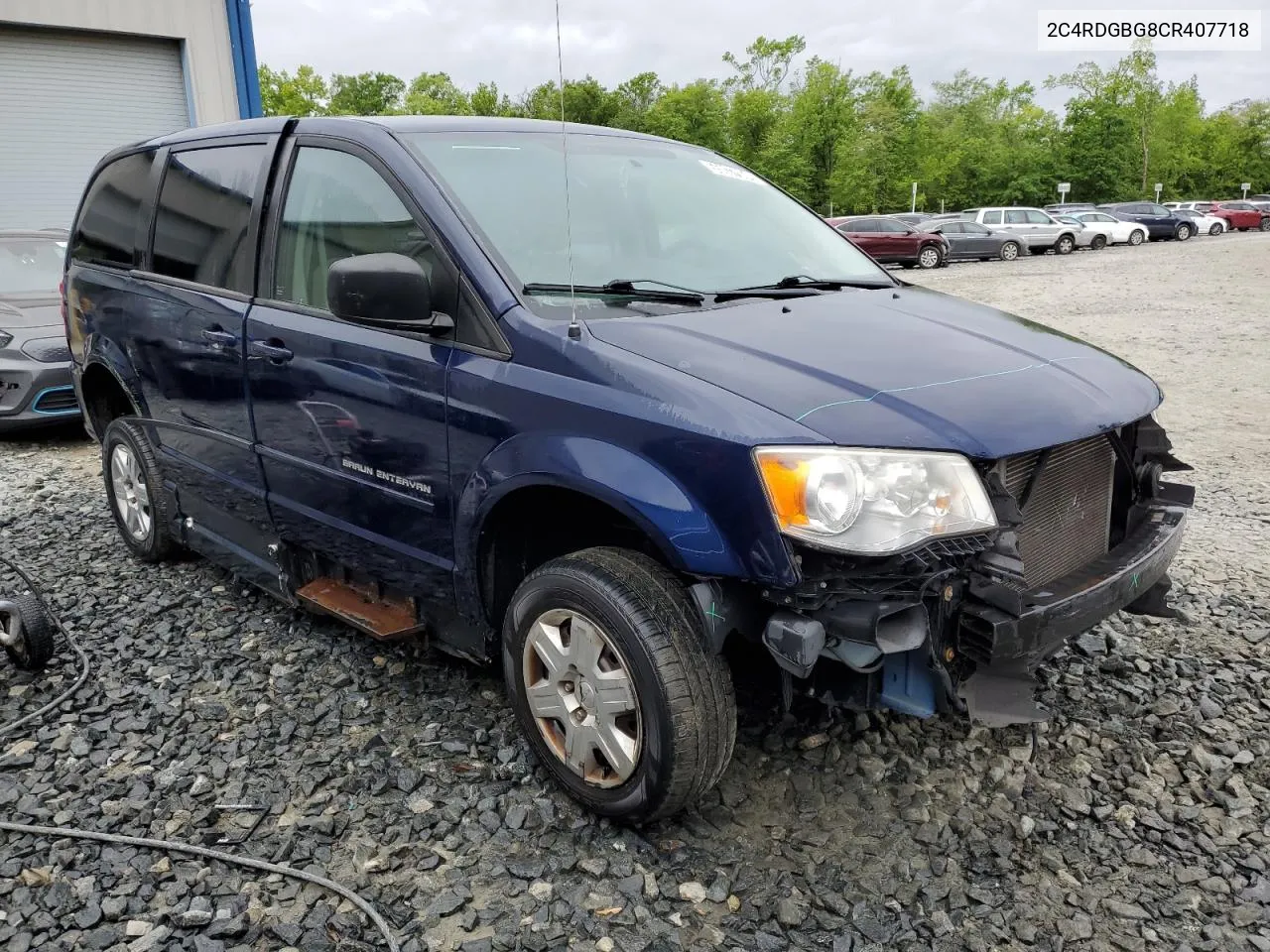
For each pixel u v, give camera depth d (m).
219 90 16.02
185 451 4.24
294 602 3.84
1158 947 2.34
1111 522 3.07
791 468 2.29
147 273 4.34
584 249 3.13
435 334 2.93
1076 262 28.52
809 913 2.44
